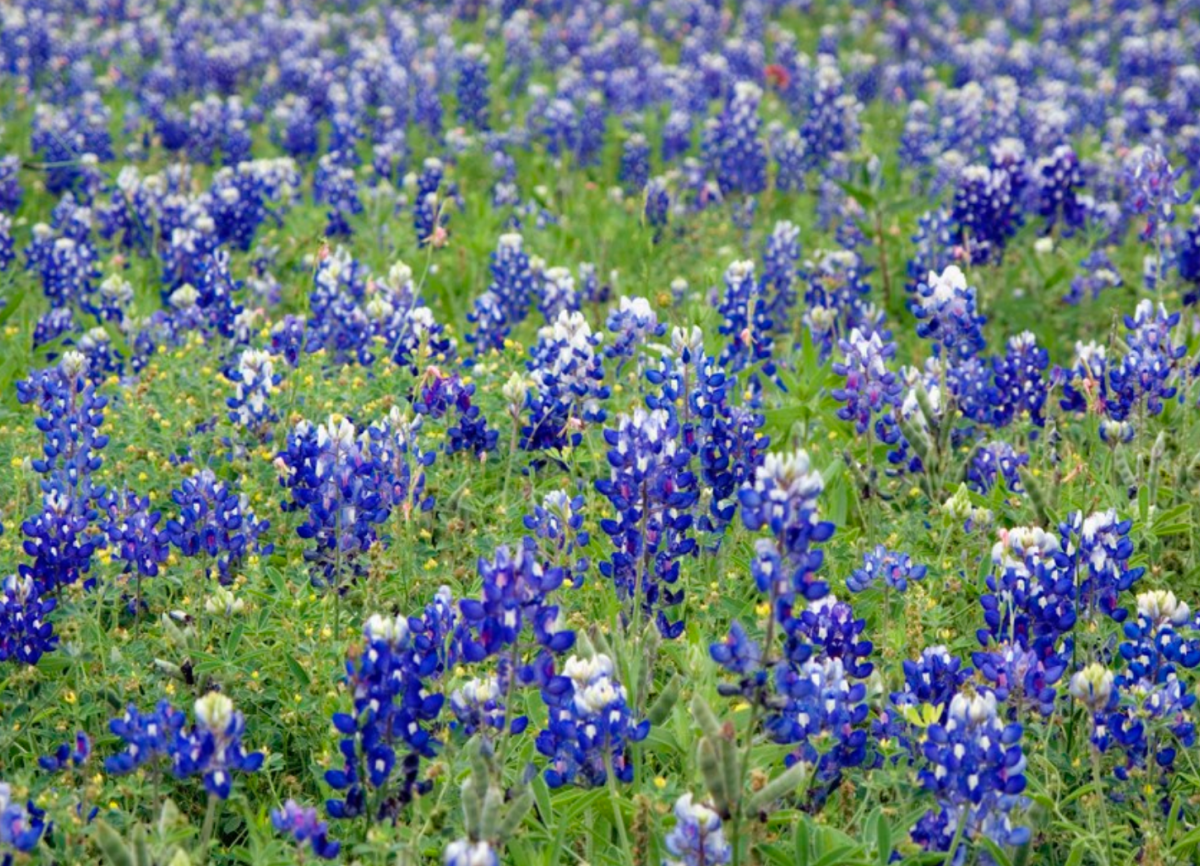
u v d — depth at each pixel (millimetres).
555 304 11859
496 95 22203
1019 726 5328
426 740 5473
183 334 10805
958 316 8852
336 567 6926
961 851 5484
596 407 9227
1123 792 6188
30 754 6242
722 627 7203
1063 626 6562
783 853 5398
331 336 10391
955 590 7422
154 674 6598
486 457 8703
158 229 13891
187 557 7277
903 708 5887
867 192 13320
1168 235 12508
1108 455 8789
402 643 5465
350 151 17125
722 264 12344
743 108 16172
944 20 28859
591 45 26000
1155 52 25016
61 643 6645
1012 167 13523
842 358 10477
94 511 7309
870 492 8078
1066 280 13062
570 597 7297
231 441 8609
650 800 5441
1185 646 6898
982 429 9617
